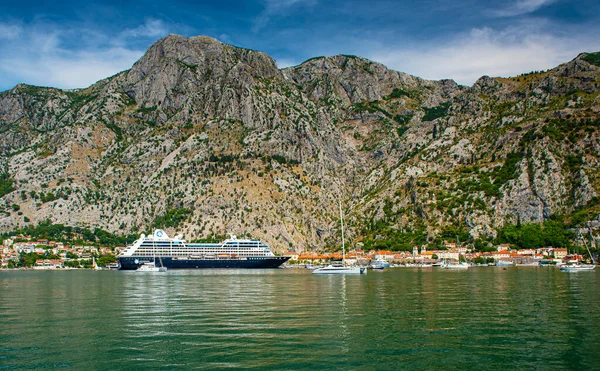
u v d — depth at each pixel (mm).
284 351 56656
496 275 197750
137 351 57281
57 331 69250
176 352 56594
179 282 167875
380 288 132125
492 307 89375
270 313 83750
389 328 69250
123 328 71000
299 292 122000
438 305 92812
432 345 59188
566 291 118688
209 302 100875
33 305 99188
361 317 78750
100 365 52188
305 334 65438
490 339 62031
